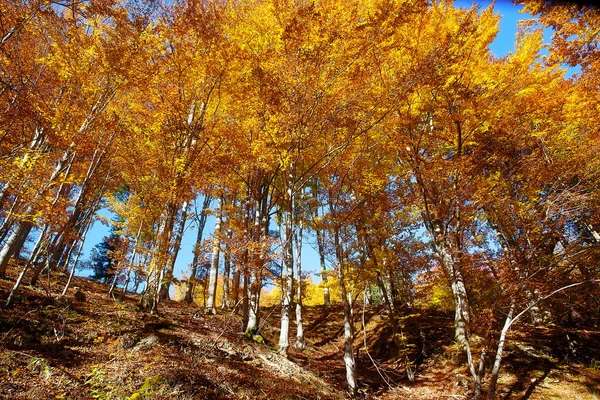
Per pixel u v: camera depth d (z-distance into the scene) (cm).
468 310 894
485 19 927
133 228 1351
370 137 1041
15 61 689
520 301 757
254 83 907
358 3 763
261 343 934
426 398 892
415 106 991
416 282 1207
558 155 988
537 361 987
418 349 1242
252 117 905
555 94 878
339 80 788
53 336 635
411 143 963
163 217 997
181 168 931
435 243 1077
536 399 833
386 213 1068
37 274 964
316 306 1981
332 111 819
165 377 568
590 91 780
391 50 915
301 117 809
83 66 787
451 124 937
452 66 894
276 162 970
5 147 663
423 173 946
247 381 661
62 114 716
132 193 1335
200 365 656
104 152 938
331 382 908
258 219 1011
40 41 791
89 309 820
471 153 951
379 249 1134
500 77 972
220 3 1019
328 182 1081
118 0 719
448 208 942
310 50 730
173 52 882
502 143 947
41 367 520
